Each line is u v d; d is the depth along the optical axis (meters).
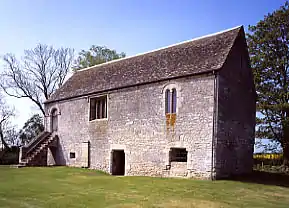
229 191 14.56
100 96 24.53
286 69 28.22
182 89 19.28
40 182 17.38
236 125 20.03
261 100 27.89
